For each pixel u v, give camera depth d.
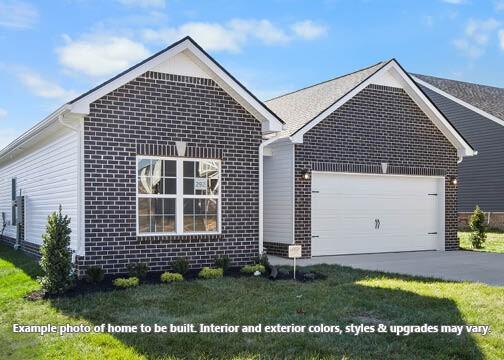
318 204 15.70
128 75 10.84
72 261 10.68
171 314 7.84
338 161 15.84
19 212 16.88
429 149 17.88
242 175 12.46
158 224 11.43
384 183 17.14
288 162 15.33
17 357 6.00
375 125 16.64
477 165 27.83
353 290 9.59
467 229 26.47
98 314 7.80
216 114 12.15
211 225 12.10
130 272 10.48
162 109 11.44
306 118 15.47
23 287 9.78
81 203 10.48
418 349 6.26
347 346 6.33
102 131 10.75
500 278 11.55
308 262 14.08
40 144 14.40
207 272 10.99
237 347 6.24
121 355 5.92
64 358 5.88
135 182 11.06
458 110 28.69
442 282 10.77
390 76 17.05
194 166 11.94
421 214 18.00
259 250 12.59
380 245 16.95
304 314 7.81
